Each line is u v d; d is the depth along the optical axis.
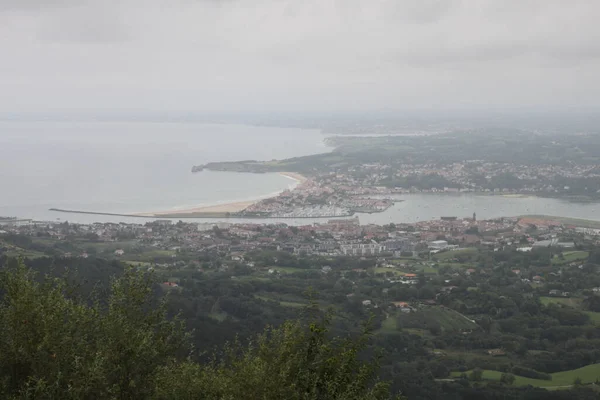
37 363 22.38
